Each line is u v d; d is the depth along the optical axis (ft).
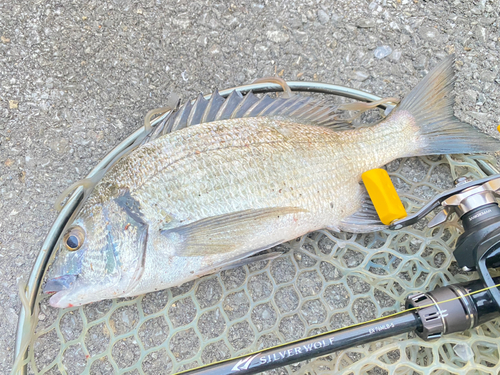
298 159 0.86
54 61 1.07
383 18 1.11
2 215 1.02
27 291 0.86
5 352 0.96
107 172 0.85
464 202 0.81
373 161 0.93
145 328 0.94
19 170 1.03
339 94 1.02
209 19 1.11
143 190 0.81
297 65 1.10
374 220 0.92
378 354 0.80
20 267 1.00
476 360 0.83
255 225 0.83
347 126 0.96
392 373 0.79
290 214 0.85
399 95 1.09
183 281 0.85
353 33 1.11
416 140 0.95
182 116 0.88
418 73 1.10
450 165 0.97
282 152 0.86
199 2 1.11
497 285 0.76
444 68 0.96
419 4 1.11
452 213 0.92
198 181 0.82
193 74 1.09
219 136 0.84
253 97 0.91
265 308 0.95
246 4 1.11
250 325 0.89
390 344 0.81
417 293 0.82
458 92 1.08
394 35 1.10
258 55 1.10
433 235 0.95
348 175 0.90
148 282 0.82
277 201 0.84
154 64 1.09
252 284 0.96
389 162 0.99
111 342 0.88
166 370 0.93
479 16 1.10
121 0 1.09
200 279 0.95
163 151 0.83
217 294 0.95
